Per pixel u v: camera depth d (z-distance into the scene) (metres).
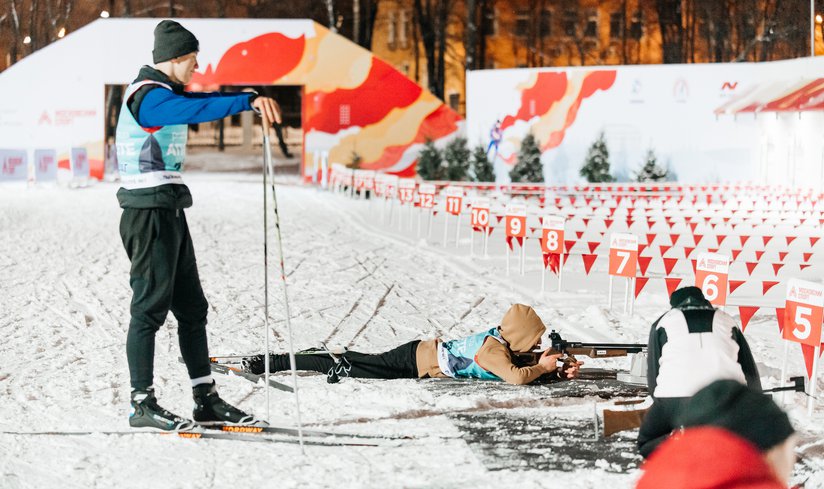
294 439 6.26
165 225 6.14
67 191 32.78
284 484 5.43
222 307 11.87
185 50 6.09
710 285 9.16
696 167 32.41
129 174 6.11
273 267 15.72
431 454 5.98
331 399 7.30
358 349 9.61
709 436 2.22
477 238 20.70
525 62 53.00
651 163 32.09
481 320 11.27
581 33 52.84
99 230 20.92
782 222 24.33
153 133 6.04
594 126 32.88
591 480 5.48
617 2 52.66
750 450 2.18
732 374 5.00
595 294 12.99
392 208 23.45
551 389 7.55
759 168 31.73
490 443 6.20
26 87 37.19
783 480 2.21
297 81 37.44
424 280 14.42
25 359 8.77
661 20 52.66
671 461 2.25
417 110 37.72
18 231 20.27
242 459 5.86
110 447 6.09
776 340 9.95
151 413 6.32
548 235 13.05
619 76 32.59
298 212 26.58
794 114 28.83
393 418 6.82
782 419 2.21
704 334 5.18
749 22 52.22
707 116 32.25
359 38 52.59
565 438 6.31
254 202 29.80
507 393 7.41
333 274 15.00
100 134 37.62
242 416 6.43
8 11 53.81
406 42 53.09
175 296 6.41
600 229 22.94
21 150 35.81
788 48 51.78
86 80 37.44
